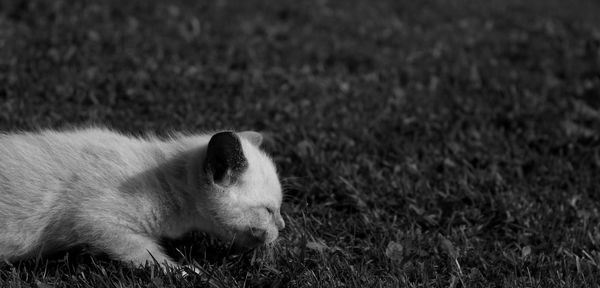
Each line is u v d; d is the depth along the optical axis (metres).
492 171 1.47
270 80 1.70
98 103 1.54
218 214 1.27
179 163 1.28
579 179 1.47
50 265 1.26
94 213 1.24
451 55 1.99
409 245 1.32
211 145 1.25
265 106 1.59
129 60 1.70
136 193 1.26
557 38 2.28
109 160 1.26
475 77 1.79
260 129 1.54
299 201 1.40
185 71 1.69
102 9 1.96
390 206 1.39
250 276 1.26
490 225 1.38
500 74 1.83
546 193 1.43
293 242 1.32
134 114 1.54
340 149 1.50
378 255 1.30
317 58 1.85
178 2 2.15
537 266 1.30
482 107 1.67
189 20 2.00
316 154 1.47
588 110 1.69
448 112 1.64
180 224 1.29
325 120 1.57
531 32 2.35
